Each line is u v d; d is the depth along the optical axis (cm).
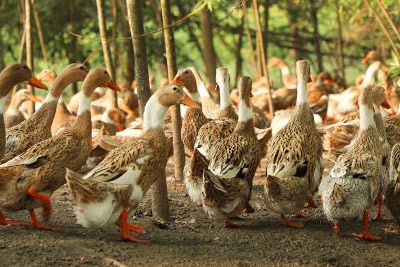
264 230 994
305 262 884
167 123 1402
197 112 1252
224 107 1254
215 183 957
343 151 1220
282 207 987
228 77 1259
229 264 855
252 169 1026
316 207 1081
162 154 942
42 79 1788
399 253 930
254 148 1029
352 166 947
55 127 1453
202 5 1085
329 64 2830
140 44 1034
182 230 990
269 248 926
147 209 1080
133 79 2183
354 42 2409
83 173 1295
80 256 845
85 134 984
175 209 1086
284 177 985
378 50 2362
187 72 1266
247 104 1043
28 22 1380
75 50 2186
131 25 1033
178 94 946
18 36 2216
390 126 1223
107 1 2164
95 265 826
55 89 1129
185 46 2594
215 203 972
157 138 940
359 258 909
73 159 963
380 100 1149
